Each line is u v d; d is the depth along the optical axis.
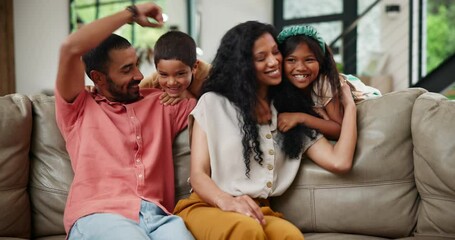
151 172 1.77
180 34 1.92
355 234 1.84
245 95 1.77
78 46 1.66
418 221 1.79
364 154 1.83
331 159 1.80
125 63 1.82
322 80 1.92
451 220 1.70
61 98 1.75
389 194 1.81
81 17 5.50
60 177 1.91
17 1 5.04
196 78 2.02
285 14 7.41
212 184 1.67
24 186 1.90
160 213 1.69
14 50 5.02
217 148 1.75
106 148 1.75
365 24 6.75
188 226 1.63
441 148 1.72
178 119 1.92
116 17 1.75
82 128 1.77
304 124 1.84
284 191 1.86
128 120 1.83
